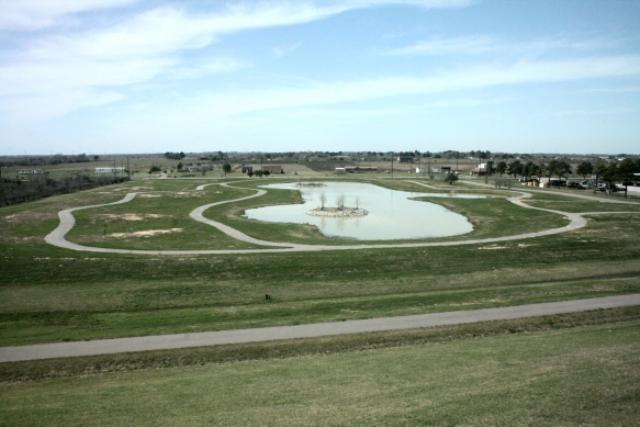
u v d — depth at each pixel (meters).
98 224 67.19
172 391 18.36
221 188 125.81
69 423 15.76
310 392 17.70
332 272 40.28
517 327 26.12
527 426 14.18
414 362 20.67
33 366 21.61
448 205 95.31
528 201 95.06
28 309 30.80
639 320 27.17
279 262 43.25
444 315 28.03
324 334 25.19
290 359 22.12
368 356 22.02
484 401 15.94
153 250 49.81
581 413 14.83
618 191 112.19
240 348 23.39
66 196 102.31
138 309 31.20
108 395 18.16
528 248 49.84
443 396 16.56
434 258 45.41
